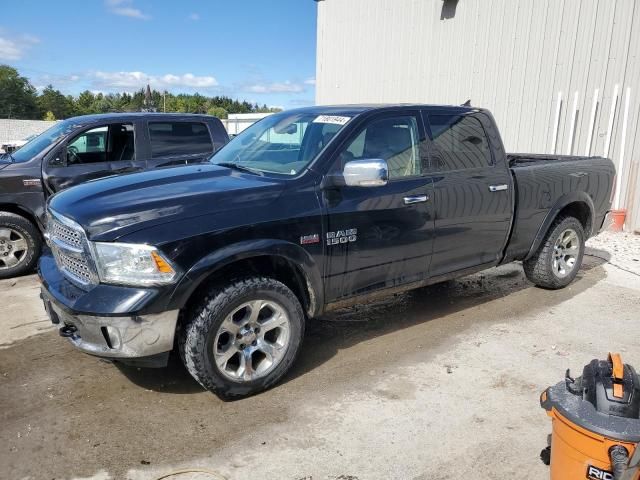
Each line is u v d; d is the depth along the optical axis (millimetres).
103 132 6645
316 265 3588
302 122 4270
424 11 11516
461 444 2996
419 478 2725
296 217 3457
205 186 3463
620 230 8570
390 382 3680
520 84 9836
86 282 3180
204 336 3154
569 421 2223
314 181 3627
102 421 3205
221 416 3256
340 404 3395
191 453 2906
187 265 3041
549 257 5398
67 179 6266
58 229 3461
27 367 3910
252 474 2742
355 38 13305
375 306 5219
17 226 6070
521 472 2771
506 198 4742
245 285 3268
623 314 4977
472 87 10711
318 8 14289
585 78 8852
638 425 2107
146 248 2967
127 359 3088
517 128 10000
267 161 4035
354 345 4301
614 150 8609
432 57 11461
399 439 3037
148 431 3104
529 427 3160
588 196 5617
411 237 4102
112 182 3707
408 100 12172
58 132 6527
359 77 13367
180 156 7102
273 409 3334
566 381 2459
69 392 3547
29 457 2869
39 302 5301
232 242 3207
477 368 3889
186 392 3543
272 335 3574
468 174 4504
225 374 3291
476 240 4613
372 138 4016
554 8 9148
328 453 2910
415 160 4215
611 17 8391
